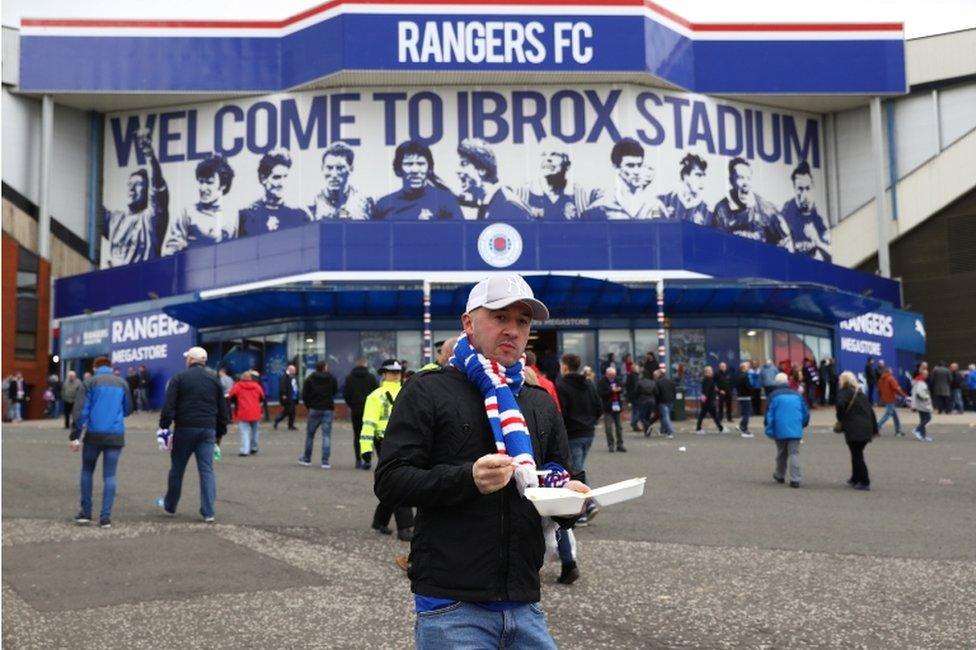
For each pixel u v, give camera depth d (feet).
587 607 20.97
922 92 157.89
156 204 148.97
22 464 52.90
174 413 32.99
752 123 150.71
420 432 9.27
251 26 143.84
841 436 73.67
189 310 111.75
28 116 150.71
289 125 142.10
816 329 126.52
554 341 114.62
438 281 105.09
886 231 147.02
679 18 143.84
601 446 66.95
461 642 8.86
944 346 148.46
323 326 110.83
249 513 34.88
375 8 135.44
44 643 18.37
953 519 33.47
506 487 9.14
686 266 116.47
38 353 143.02
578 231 115.65
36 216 150.10
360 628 19.36
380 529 30.48
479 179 138.92
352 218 138.31
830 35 147.23
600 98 140.26
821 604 21.15
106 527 31.65
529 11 135.95
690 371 114.73
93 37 144.36
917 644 17.97
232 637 18.74
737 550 27.63
